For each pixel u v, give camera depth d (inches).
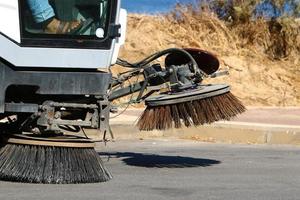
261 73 917.8
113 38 292.4
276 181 324.8
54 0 288.4
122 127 519.2
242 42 989.2
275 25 1018.1
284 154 452.8
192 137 532.7
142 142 500.1
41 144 283.9
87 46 289.4
